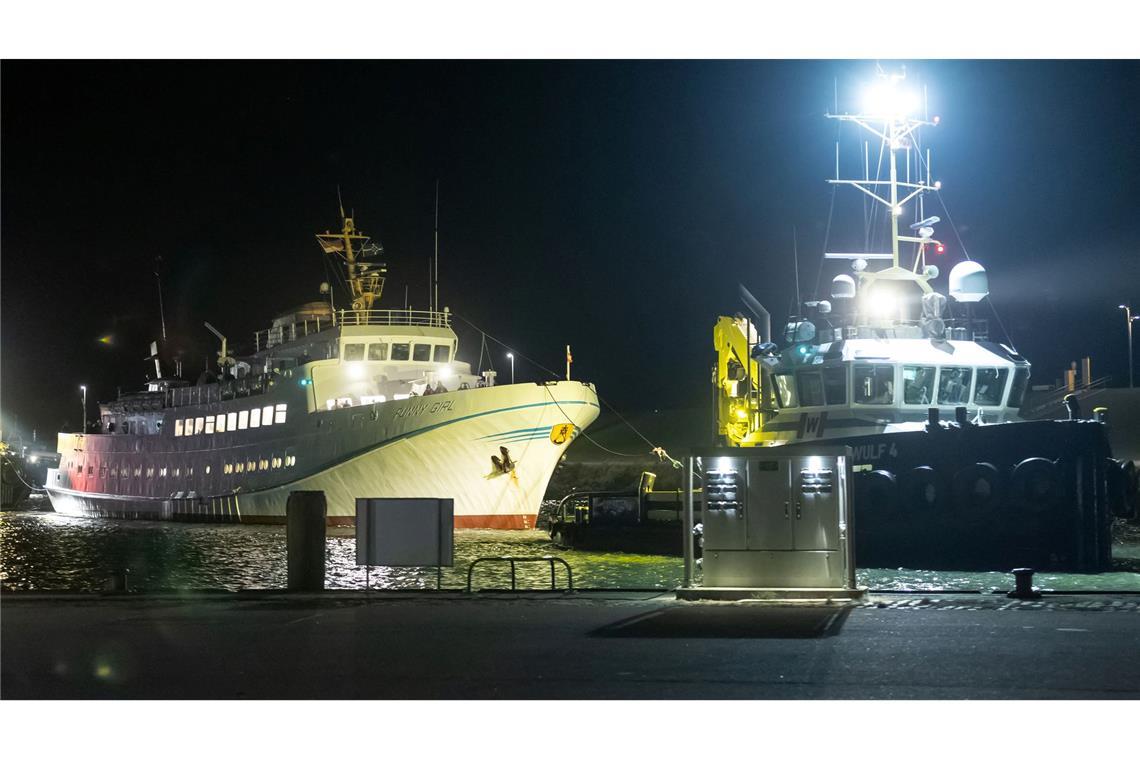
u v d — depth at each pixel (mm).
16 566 40219
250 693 11945
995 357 33562
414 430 53812
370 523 21234
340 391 58719
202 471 68375
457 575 32188
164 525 64812
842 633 15617
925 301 34156
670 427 93688
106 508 78000
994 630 15797
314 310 64688
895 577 27078
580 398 54000
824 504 19688
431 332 59750
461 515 54156
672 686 12109
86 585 33875
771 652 14094
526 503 53844
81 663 13711
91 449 81812
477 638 15430
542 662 13531
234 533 57156
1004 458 27578
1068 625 16281
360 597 20344
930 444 29141
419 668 13219
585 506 42062
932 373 32812
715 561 19828
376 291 63219
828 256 35156
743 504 19844
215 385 68500
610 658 13773
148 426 75500
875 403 32688
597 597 20141
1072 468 26312
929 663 13273
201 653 14352
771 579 19703
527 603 19469
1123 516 27453
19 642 15336
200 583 33531
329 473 57000
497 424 52812
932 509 28625
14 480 111375
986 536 27656
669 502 38031
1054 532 26547
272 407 62031
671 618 17281
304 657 14016
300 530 21672
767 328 37938
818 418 33812
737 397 39312
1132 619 16906
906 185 35562
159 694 11938
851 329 33844
